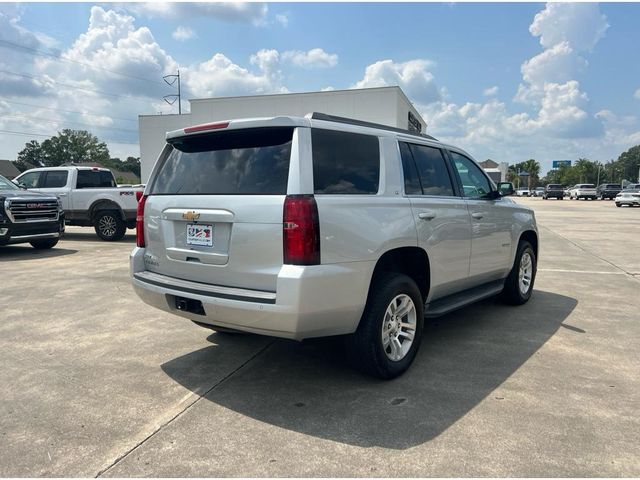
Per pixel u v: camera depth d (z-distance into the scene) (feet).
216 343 15.51
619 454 9.09
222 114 123.13
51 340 15.78
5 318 18.28
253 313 10.41
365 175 12.07
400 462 8.86
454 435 9.78
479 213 16.31
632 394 11.69
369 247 11.38
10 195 33.99
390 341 12.61
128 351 14.79
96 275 26.68
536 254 21.42
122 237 45.44
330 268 10.52
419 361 13.87
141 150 144.97
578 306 20.18
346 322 11.24
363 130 12.49
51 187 45.06
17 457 9.07
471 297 16.14
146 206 13.34
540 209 104.88
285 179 10.53
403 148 13.78
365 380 12.54
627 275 27.40
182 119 140.15
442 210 14.32
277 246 10.35
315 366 13.53
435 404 11.15
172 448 9.37
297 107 117.50
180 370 13.29
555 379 12.57
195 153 12.47
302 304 10.06
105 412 10.85
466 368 13.34
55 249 38.19
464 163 17.06
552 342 15.53
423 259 13.73
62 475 8.51
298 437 9.75
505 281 19.54
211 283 11.51
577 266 30.58
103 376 12.89
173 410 10.94
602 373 12.99
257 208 10.61
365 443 9.51
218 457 9.04
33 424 10.32
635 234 50.31
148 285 12.65
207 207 11.45
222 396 11.66
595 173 386.73
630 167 452.76
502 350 14.79
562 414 10.65
